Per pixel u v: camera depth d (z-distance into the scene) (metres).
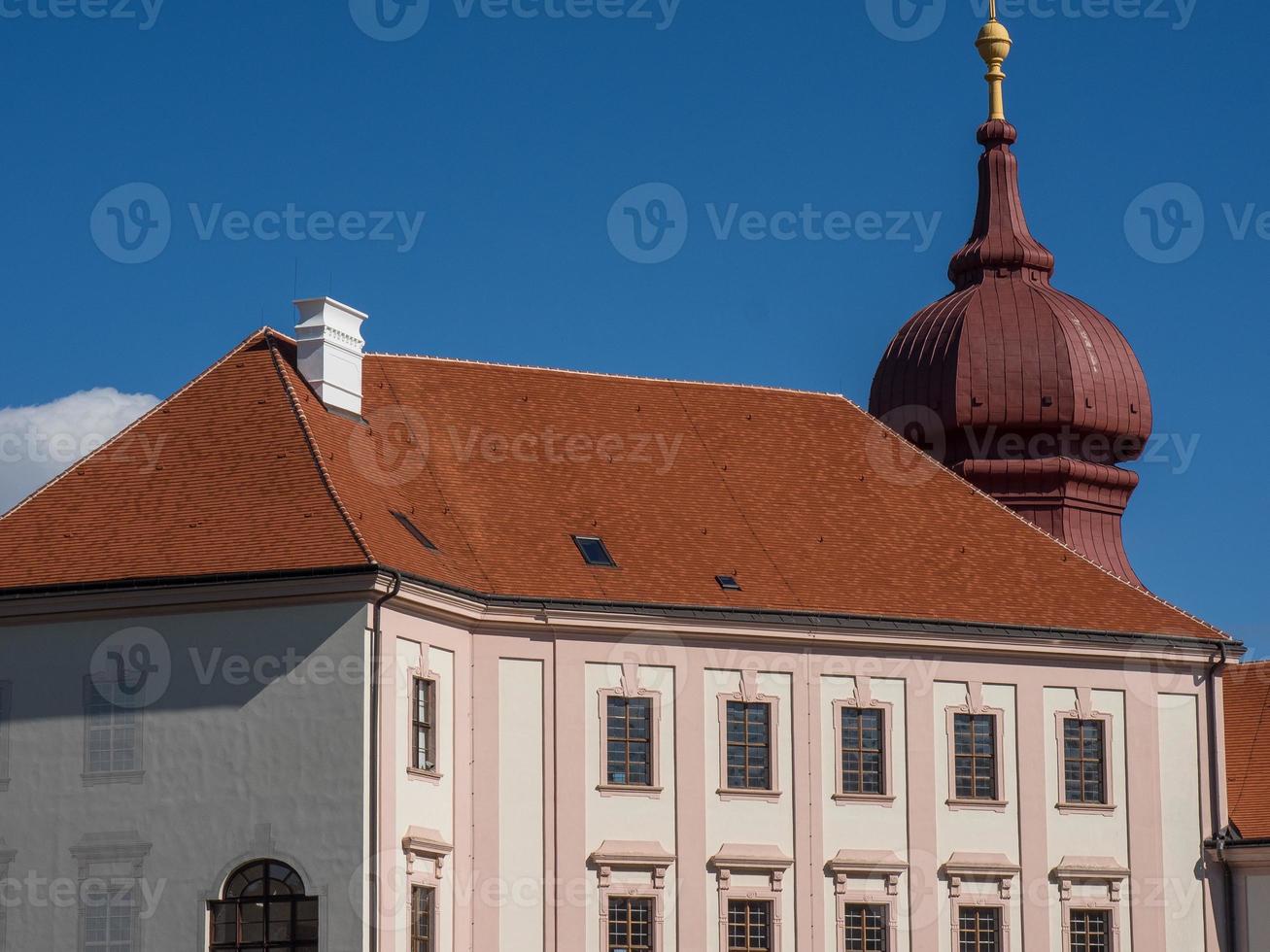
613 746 61.75
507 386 68.81
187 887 56.16
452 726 59.56
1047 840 65.75
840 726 64.12
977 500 71.44
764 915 62.59
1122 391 79.81
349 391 63.88
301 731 56.00
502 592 61.09
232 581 56.41
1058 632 66.50
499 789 60.16
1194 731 68.31
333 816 55.47
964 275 82.81
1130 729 67.38
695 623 62.62
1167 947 66.75
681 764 62.12
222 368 63.19
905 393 80.88
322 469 59.06
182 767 56.69
